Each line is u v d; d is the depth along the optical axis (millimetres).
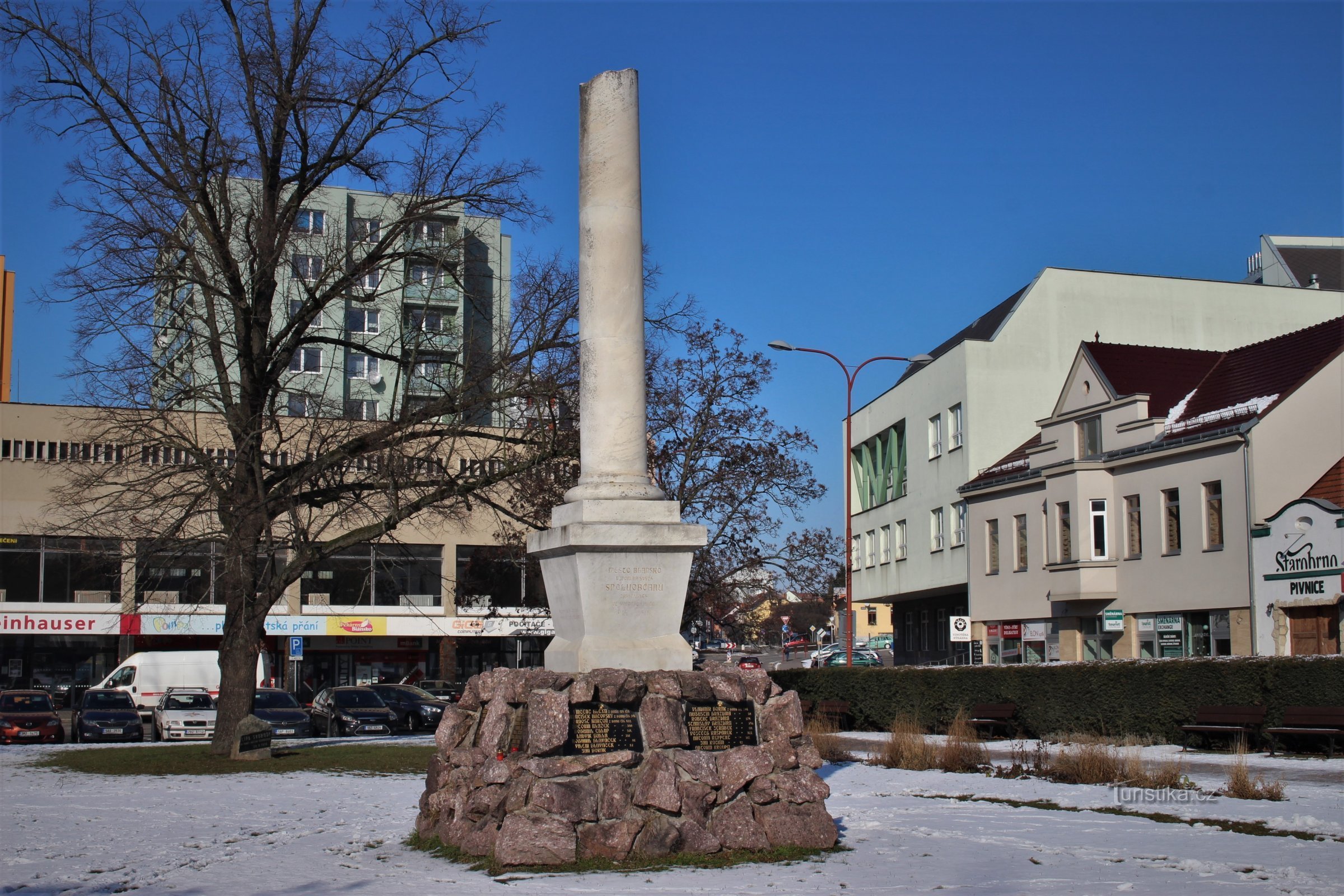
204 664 42188
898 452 56375
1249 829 12383
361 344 25078
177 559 24766
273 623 54562
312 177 23734
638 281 12344
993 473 44219
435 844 11648
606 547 11641
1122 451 36438
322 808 15594
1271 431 31859
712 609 30406
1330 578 28766
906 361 40062
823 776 19250
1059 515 38625
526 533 29250
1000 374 47656
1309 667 20953
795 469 29531
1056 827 12695
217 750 23406
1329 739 20516
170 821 14273
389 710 36438
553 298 23953
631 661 11508
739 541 29734
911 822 13211
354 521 32125
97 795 17469
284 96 22328
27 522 47625
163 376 23484
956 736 22688
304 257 24516
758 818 10953
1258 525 31219
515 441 23953
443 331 24625
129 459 23797
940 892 8891
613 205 12320
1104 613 36312
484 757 11391
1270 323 50750
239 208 23812
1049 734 26453
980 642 44000
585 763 10602
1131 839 11758
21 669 51781
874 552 59688
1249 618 31297
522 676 11438
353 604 56219
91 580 51750
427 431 24484
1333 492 29859
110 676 41875
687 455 28844
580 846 10359
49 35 21844
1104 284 49125
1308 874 9586
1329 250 60594
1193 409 36219
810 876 9664
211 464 22750
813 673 35219
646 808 10617
